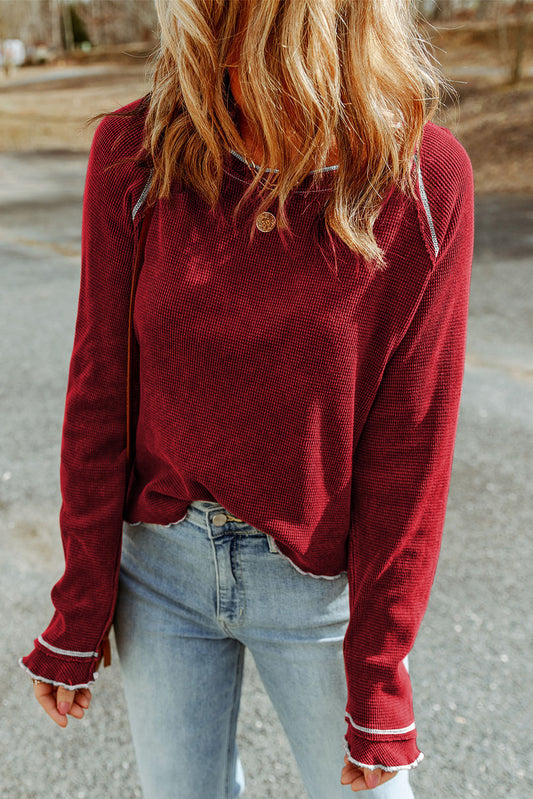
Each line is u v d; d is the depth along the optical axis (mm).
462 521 2949
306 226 946
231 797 1292
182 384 1012
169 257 977
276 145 915
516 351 4672
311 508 1039
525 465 3365
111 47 44344
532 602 2494
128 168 1003
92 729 2029
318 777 1203
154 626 1178
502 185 10617
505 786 1860
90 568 1146
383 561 1051
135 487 1188
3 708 2082
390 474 1035
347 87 910
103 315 1069
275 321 954
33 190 11203
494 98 15078
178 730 1179
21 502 3066
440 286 960
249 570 1112
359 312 951
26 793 1845
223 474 1025
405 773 1148
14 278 6422
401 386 1003
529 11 18016
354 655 1062
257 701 2137
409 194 937
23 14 47500
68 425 1126
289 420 986
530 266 6523
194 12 896
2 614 2432
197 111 921
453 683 2174
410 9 959
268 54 893
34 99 26516
